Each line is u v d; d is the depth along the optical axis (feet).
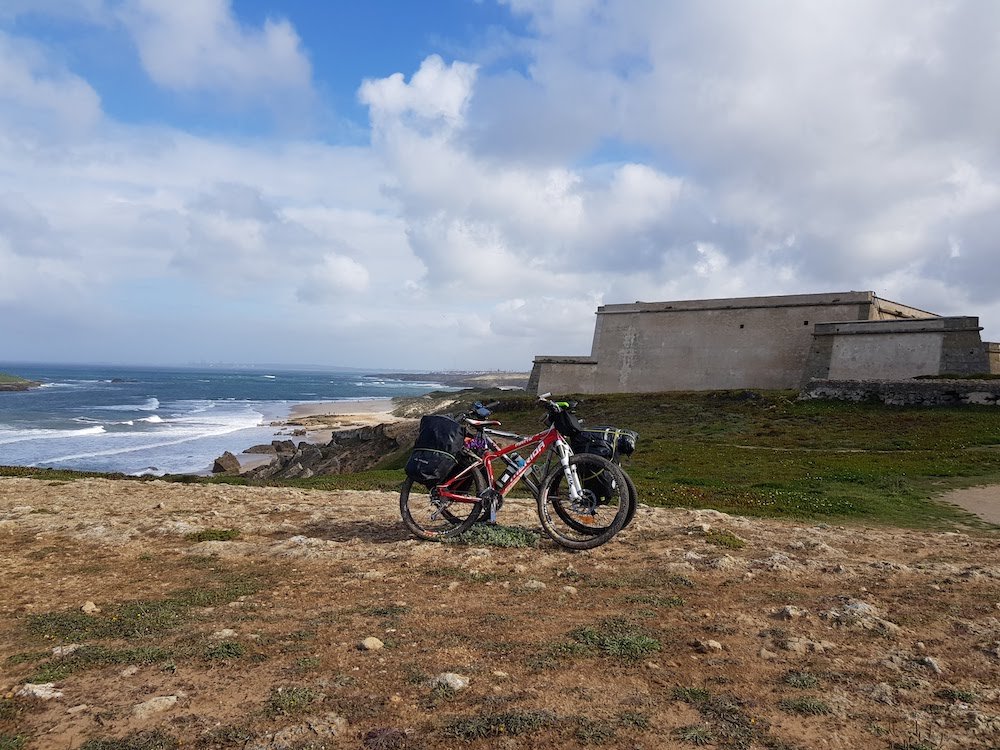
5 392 379.14
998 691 10.36
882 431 81.46
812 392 107.04
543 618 14.14
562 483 23.03
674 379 145.07
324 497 36.29
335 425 230.07
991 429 76.13
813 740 8.74
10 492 37.29
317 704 9.79
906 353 109.19
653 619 14.03
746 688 10.43
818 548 22.91
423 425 23.49
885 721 9.30
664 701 9.94
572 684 10.55
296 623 13.84
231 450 159.02
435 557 20.25
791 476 55.62
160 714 9.52
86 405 299.38
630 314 156.46
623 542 22.93
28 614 14.69
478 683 10.57
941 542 26.91
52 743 8.66
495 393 269.23
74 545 22.00
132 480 49.80
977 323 102.17
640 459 69.46
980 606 15.26
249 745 8.55
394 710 9.61
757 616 14.29
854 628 13.47
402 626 13.55
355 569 18.86
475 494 23.95
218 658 11.64
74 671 11.13
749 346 135.33
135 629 13.41
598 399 132.77
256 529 25.17
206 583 17.44
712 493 48.11
